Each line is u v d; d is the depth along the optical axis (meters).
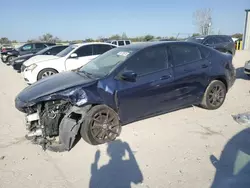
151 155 3.42
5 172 3.11
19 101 3.65
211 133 4.05
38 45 17.17
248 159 3.23
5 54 17.08
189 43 4.82
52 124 3.68
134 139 3.92
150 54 4.27
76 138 3.98
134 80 3.81
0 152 3.63
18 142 3.99
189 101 4.73
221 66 5.06
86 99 3.56
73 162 3.32
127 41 19.95
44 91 3.62
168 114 4.97
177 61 4.52
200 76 4.72
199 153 3.42
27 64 8.39
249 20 25.80
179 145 3.67
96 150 3.63
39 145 3.83
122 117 3.96
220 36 15.16
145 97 4.08
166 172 3.00
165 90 4.28
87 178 2.95
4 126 4.71
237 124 4.40
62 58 8.35
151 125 4.45
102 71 4.15
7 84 9.34
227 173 2.93
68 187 2.79
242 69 11.12
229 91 6.92
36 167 3.22
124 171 3.06
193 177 2.88
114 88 3.79
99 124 3.72
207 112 5.05
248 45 26.41
